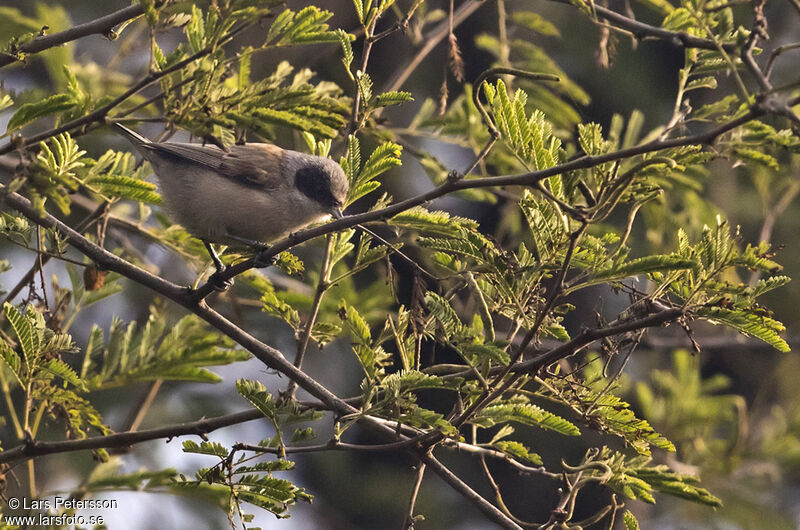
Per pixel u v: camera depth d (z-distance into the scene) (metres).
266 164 10.77
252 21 6.90
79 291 9.69
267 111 7.00
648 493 7.72
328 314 11.37
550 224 7.51
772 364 17.39
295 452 7.61
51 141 7.74
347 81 16.22
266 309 8.95
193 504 13.82
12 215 8.53
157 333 9.41
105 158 8.47
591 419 7.70
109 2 15.82
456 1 17.06
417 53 13.64
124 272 8.41
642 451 7.76
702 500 7.82
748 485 12.99
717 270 7.20
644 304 7.57
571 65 17.19
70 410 8.48
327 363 17.12
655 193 7.27
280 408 7.88
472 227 8.00
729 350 17.05
